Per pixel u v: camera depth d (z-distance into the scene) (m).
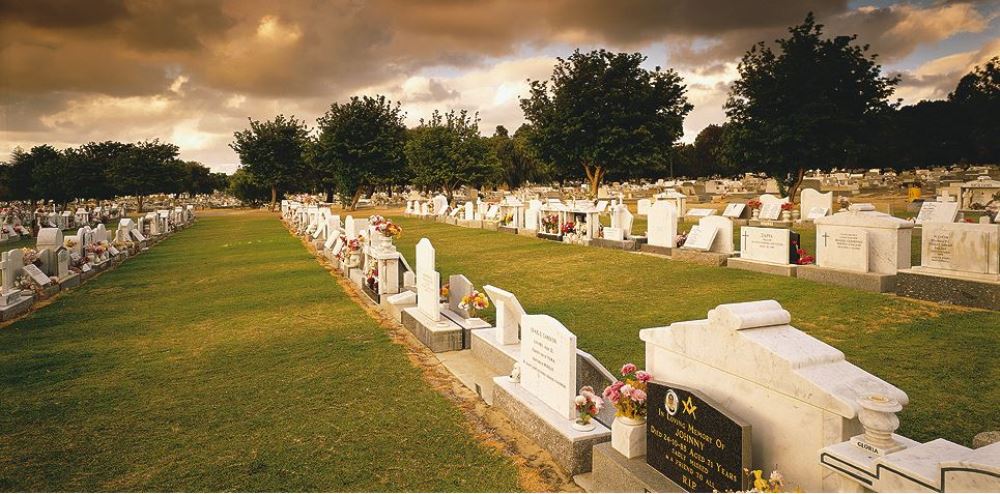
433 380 7.99
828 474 3.72
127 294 16.05
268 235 33.38
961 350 8.01
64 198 61.47
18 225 38.44
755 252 14.90
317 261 21.22
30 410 7.24
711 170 102.88
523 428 6.26
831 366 4.04
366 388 7.67
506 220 28.44
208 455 5.86
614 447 5.16
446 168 56.25
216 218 53.47
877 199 37.31
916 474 3.15
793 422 3.99
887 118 30.59
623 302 12.00
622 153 37.59
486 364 8.59
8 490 5.27
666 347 5.09
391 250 12.95
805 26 30.62
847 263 12.82
